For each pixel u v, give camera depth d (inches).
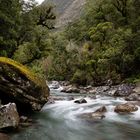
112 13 2073.1
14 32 1418.6
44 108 823.1
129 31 1638.8
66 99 1031.0
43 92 734.5
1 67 645.9
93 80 1812.3
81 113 764.6
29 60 1569.9
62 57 2461.9
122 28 1891.0
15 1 1480.1
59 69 2536.9
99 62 1646.2
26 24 1566.2
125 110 763.4
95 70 1801.2
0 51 1412.4
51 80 2623.0
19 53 1536.7
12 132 531.5
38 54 1565.0
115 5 2005.4
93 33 1920.5
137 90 1245.7
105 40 1876.2
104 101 989.2
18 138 497.4
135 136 550.9
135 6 1923.0
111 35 1846.7
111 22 2007.9
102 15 2112.5
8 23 1409.9
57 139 519.2
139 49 1558.8
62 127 607.2
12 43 1423.5
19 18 1485.0
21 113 709.3
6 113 542.6
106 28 1829.5
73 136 545.6
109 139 530.9
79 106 873.5
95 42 1996.8
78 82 1941.4
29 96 692.1
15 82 666.2
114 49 1614.2
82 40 2733.8
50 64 2684.5
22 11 1579.7
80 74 1945.1
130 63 1606.8
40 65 2736.2
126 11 2007.9
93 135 556.7
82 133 567.8
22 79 677.9
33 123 618.5
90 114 738.2
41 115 717.9
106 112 761.0
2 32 1428.4
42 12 1611.7
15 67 669.9
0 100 631.2
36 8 1599.4
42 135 530.6
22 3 1581.0
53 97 1074.1
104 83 1694.1
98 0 2135.8
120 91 1235.9
